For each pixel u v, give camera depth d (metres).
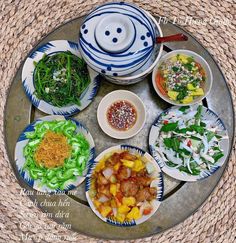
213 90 0.66
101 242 0.66
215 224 0.67
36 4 0.70
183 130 0.64
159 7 0.69
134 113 0.66
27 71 0.66
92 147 0.64
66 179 0.64
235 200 0.67
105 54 0.56
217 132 0.65
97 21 0.57
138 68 0.59
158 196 0.63
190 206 0.64
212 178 0.65
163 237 0.67
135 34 0.56
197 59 0.65
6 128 0.66
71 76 0.65
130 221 0.63
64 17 0.69
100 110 0.65
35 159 0.63
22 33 0.70
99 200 0.63
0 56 0.69
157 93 0.65
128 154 0.64
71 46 0.66
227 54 0.69
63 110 0.66
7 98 0.66
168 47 0.67
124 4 0.57
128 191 0.62
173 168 0.65
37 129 0.64
